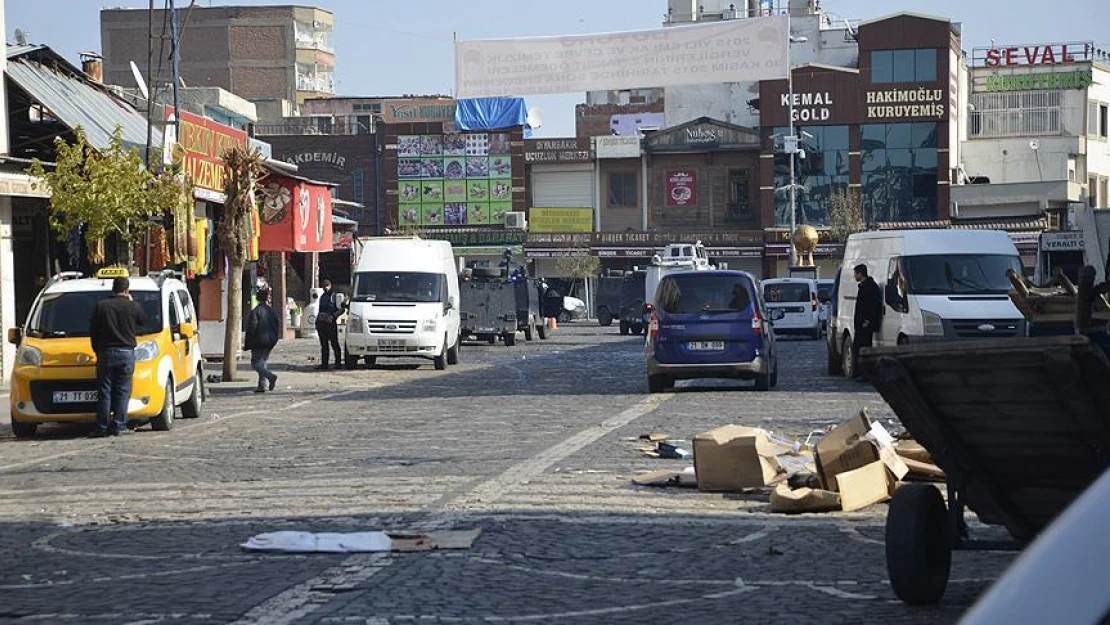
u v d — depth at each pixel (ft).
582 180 360.07
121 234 111.34
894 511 31.76
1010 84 358.23
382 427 80.12
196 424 85.76
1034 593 7.17
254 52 458.91
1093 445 29.63
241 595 33.50
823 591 33.86
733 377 101.14
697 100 371.76
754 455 50.75
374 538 40.45
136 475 59.88
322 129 399.85
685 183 353.31
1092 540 7.27
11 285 118.01
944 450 31.63
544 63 99.55
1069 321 42.45
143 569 37.58
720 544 40.52
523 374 131.54
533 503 48.62
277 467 61.41
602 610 31.78
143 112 141.90
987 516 33.30
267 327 113.29
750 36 96.94
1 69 122.21
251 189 126.21
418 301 144.15
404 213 364.58
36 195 115.55
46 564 38.83
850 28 361.10
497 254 359.87
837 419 79.00
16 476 60.85
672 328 100.78
